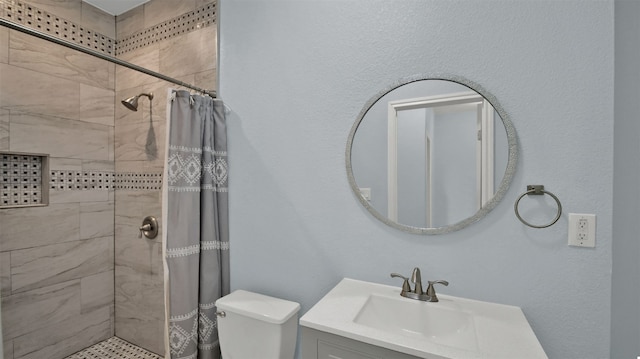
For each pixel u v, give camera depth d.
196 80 1.75
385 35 1.24
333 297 1.12
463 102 1.10
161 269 1.92
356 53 1.29
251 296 1.45
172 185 1.37
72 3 1.91
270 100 1.50
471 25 1.09
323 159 1.37
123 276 2.09
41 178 1.80
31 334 1.72
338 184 1.33
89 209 1.99
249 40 1.57
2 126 1.60
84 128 1.96
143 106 1.98
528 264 1.03
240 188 1.59
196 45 1.76
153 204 1.95
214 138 1.58
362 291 1.18
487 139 1.07
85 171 1.96
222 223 1.59
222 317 1.37
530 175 1.02
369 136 1.26
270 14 1.50
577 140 0.96
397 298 1.11
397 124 1.21
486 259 1.08
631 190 0.91
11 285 1.65
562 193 0.98
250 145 1.56
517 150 1.03
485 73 1.07
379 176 1.24
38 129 1.75
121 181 2.10
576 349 0.97
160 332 1.93
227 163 1.62
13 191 1.69
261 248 1.53
